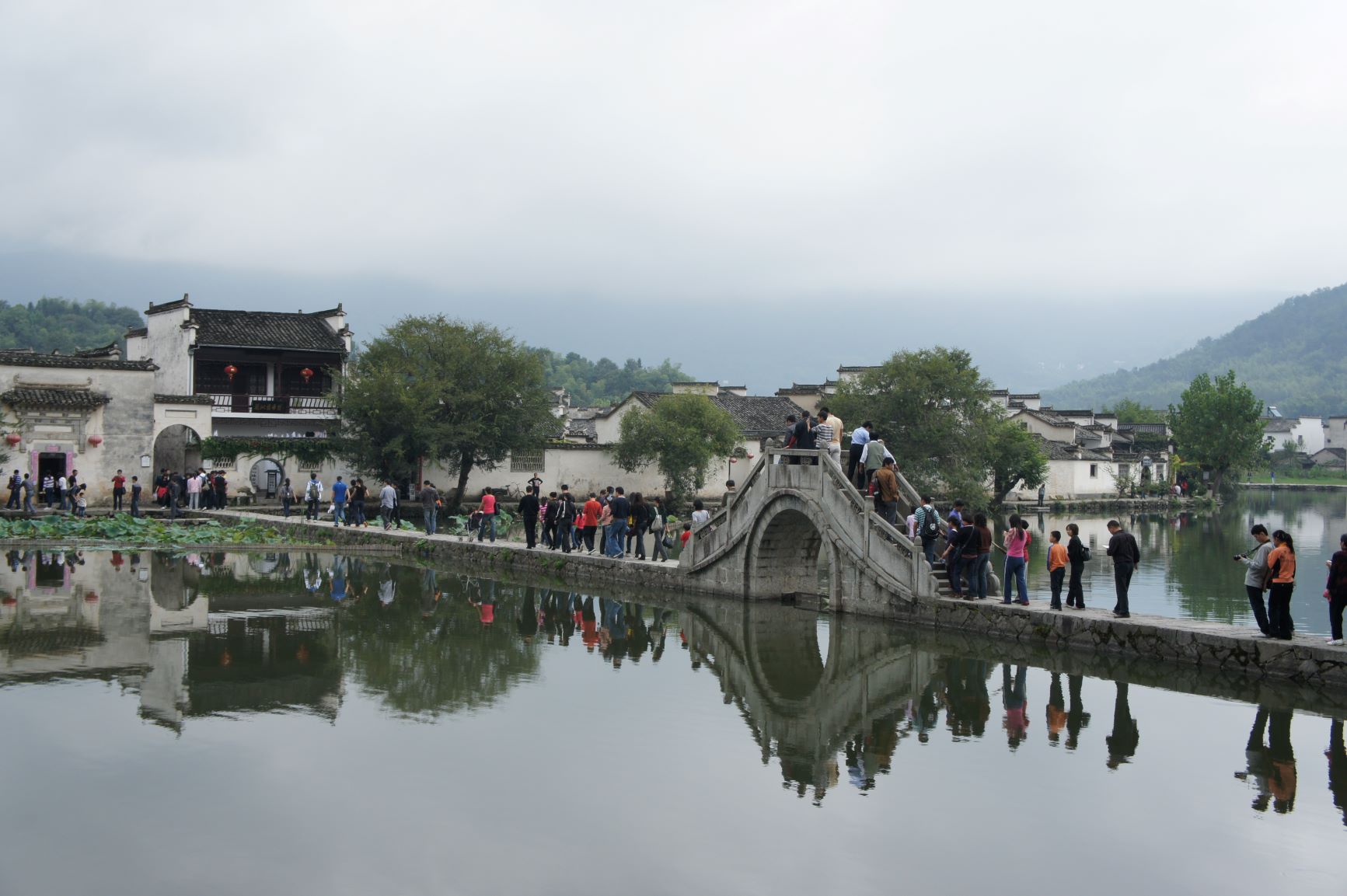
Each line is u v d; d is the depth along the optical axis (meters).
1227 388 98.06
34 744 15.10
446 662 21.16
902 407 63.12
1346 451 151.25
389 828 12.40
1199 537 57.59
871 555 26.23
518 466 67.06
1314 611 30.36
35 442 49.41
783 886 11.05
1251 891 11.05
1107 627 21.73
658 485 72.31
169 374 62.22
